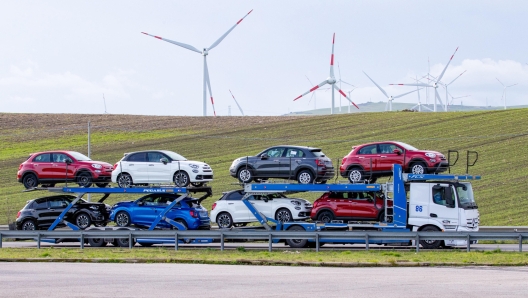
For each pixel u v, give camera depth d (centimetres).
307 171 3116
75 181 3422
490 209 4394
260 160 3183
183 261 2473
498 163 5666
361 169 3109
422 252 2709
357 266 2314
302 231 2852
